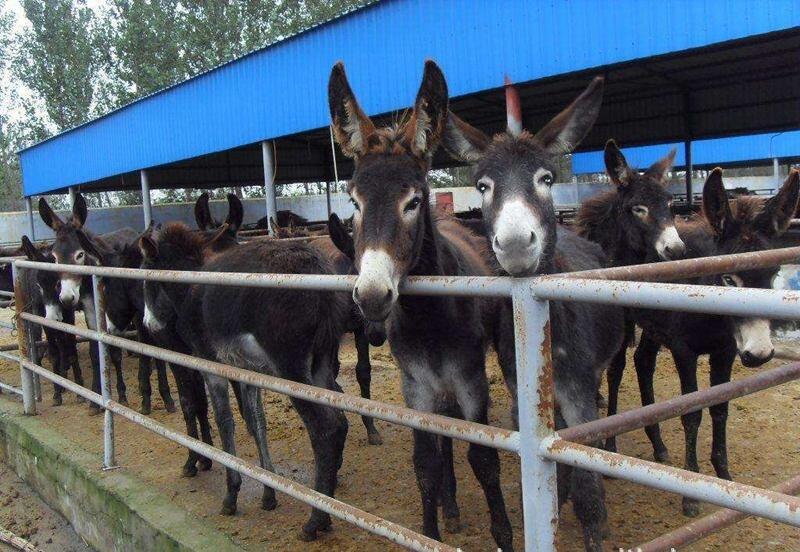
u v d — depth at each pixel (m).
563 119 3.02
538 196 2.68
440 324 3.10
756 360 3.26
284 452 5.07
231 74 14.84
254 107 14.45
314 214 30.83
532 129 17.08
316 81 12.96
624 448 4.70
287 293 3.61
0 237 26.61
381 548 3.44
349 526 3.74
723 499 1.44
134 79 33.50
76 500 4.66
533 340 1.79
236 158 21.34
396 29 11.52
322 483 3.61
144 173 18.92
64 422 6.04
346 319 4.52
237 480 3.97
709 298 1.42
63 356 7.19
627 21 8.98
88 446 5.25
